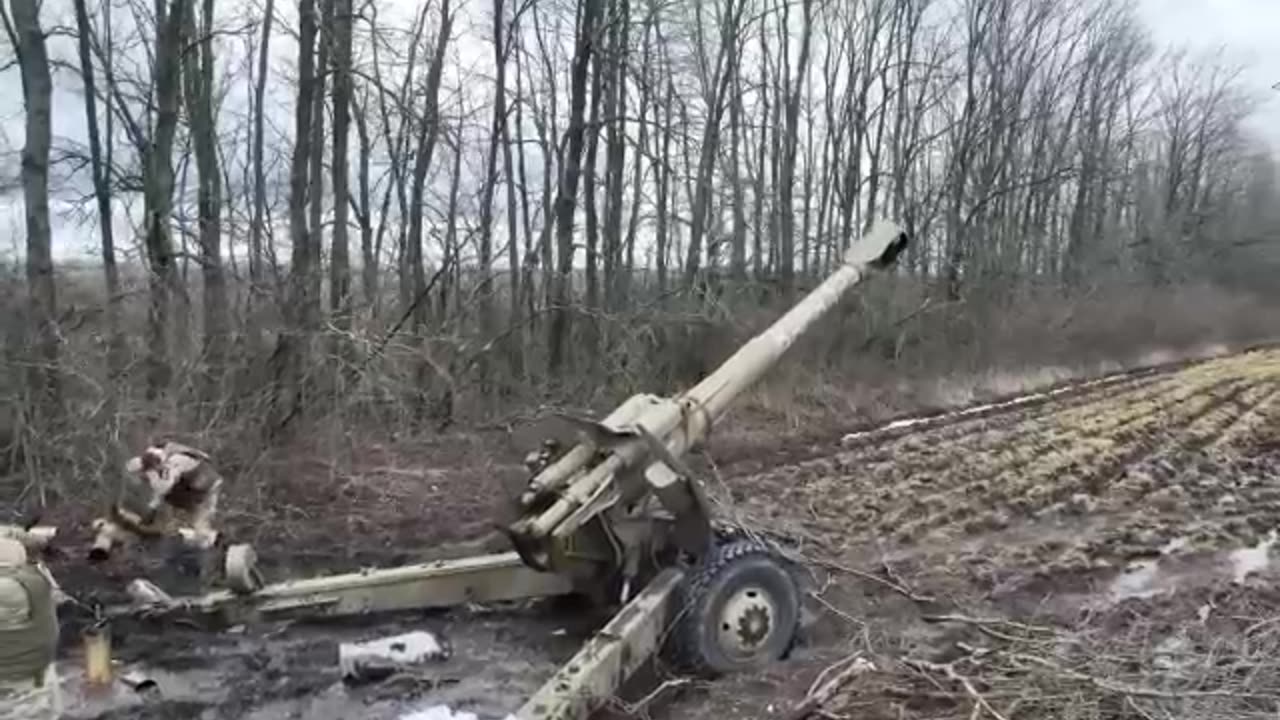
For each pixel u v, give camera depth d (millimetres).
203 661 5742
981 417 16094
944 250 25094
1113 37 42219
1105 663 5449
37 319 9242
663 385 14234
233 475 9164
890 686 5398
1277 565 8312
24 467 8875
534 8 17844
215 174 14242
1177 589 7559
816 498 10297
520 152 17297
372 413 11031
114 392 8820
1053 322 24156
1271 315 33656
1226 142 43719
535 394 12953
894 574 7602
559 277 14438
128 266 10805
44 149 9680
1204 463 12383
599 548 5887
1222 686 5191
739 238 19797
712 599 5570
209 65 13469
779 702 5289
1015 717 4949
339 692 5461
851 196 24094
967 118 26312
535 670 5773
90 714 5113
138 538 7086
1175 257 35562
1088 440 13859
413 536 8484
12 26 13648
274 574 7422
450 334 12508
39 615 4453
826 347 17641
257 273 11586
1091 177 33188
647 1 23062
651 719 5105
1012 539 8977
